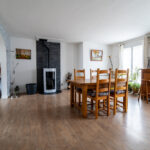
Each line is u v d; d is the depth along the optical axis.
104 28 3.65
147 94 3.43
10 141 1.62
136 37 4.68
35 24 3.32
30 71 4.95
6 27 3.54
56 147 1.50
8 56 4.23
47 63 5.25
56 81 5.45
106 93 2.50
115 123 2.17
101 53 5.82
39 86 5.11
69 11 2.57
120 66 5.45
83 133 1.83
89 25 3.40
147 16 2.80
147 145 1.54
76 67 5.93
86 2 2.22
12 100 3.71
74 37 4.69
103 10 2.52
